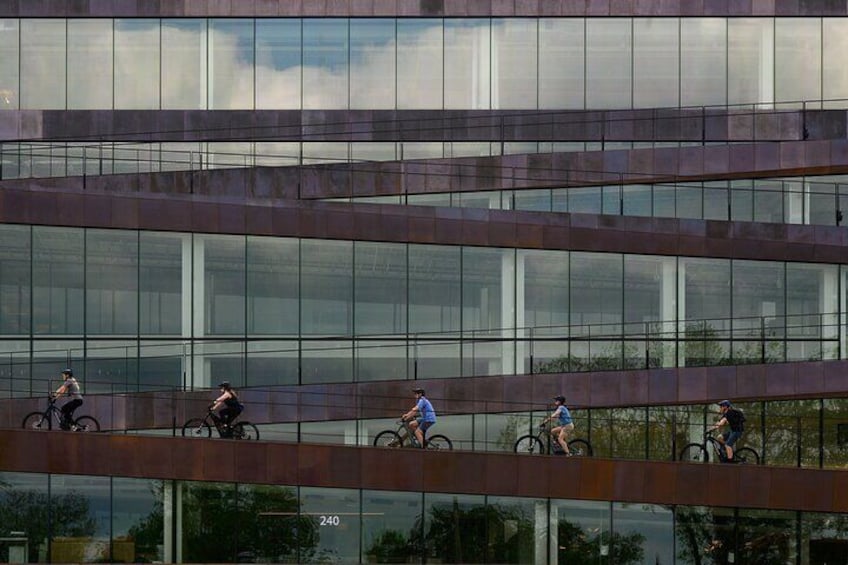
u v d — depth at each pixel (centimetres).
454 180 5291
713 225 5147
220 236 4931
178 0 5428
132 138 5388
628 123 5416
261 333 4944
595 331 5122
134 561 4569
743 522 4750
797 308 5228
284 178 5241
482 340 5056
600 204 5362
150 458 4428
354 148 5425
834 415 5181
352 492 4662
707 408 5091
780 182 5400
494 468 4466
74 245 4838
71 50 5425
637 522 4725
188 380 4900
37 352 4816
